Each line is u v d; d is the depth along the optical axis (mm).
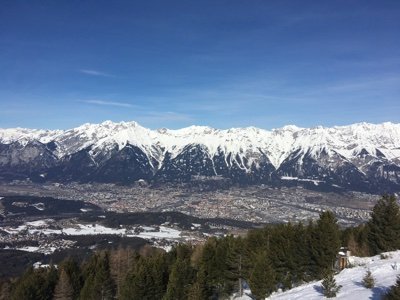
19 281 73750
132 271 65812
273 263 52531
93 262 75188
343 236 62344
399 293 28062
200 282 56125
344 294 35188
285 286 50938
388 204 54375
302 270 51750
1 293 72312
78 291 70875
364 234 57906
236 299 55625
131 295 61375
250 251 55906
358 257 51438
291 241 52375
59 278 68438
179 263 59156
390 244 53250
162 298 60156
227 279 58938
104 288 67188
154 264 64250
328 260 49594
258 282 47156
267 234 59312
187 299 57719
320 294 37562
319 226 50781
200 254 66812
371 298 32344
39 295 67188
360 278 39188
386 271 40000
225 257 59156
